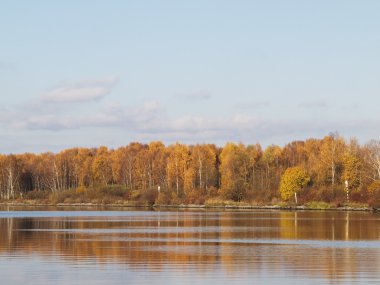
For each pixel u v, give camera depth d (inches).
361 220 4443.9
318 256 2290.8
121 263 2117.4
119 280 1787.6
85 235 3255.4
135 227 3892.7
